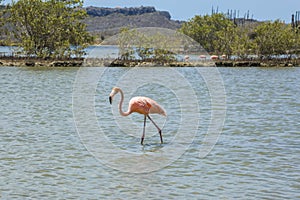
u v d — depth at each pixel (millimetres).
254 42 87062
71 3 82125
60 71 64562
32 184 15641
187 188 15383
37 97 37281
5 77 54938
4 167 17438
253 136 22984
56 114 28703
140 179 16219
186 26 105312
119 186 15531
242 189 15258
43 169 17266
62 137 22297
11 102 34250
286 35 86312
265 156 19250
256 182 15953
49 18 79438
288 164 18109
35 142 21297
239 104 34688
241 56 86625
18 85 46469
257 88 47375
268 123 26531
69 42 81062
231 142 21641
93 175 16625
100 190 15164
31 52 80062
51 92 40719
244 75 63906
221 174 16844
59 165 17750
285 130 24547
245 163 18234
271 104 35031
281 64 82812
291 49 88875
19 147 20375
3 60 76375
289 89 46656
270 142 21734
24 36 80750
